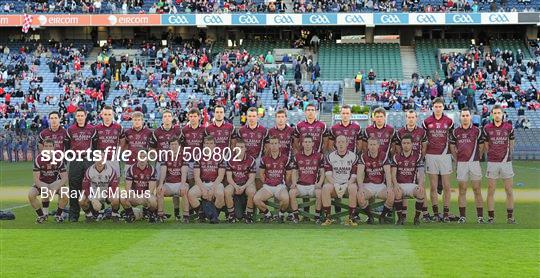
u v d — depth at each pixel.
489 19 53.25
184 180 15.43
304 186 15.34
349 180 15.02
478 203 15.58
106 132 15.71
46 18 54.91
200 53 54.56
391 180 15.13
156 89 49.72
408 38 57.78
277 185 15.36
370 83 50.03
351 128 15.80
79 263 10.86
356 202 15.09
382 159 15.19
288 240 12.94
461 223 15.40
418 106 44.62
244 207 15.85
